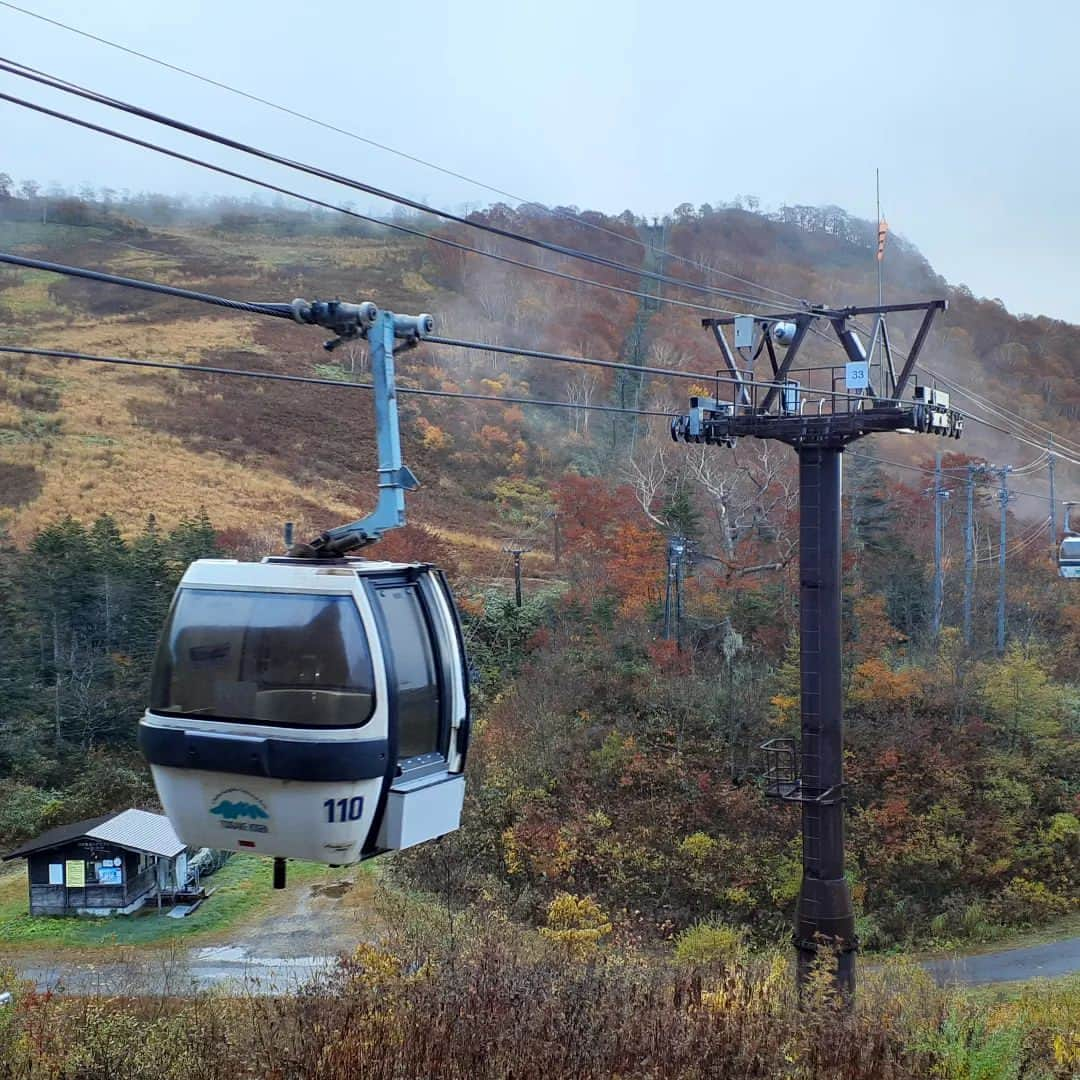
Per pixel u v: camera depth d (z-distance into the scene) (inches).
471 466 3235.7
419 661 383.9
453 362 4050.2
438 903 1412.4
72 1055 558.9
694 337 4571.9
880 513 2333.9
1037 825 1668.3
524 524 2896.2
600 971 594.2
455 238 5762.8
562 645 1980.8
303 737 355.3
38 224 5713.6
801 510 864.3
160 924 1385.3
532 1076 471.2
